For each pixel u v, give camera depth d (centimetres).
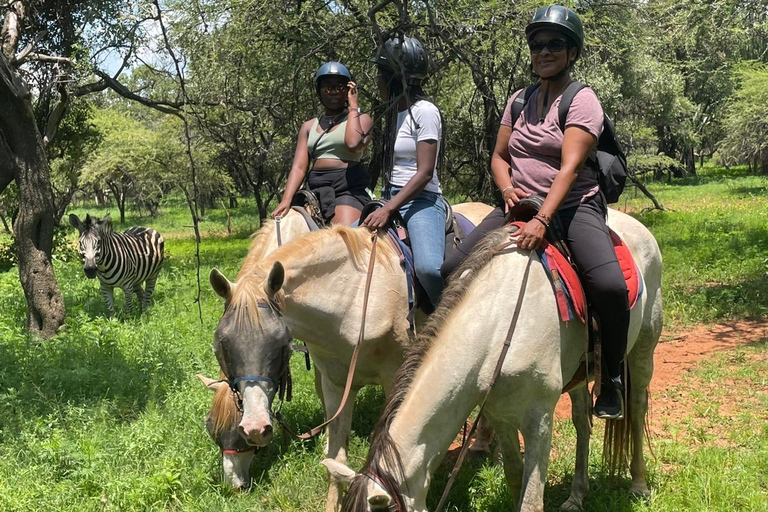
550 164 356
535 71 358
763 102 3016
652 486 449
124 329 850
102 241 986
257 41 1036
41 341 798
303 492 454
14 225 885
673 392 629
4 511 414
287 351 342
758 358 720
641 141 3219
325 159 511
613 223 423
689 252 1314
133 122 3048
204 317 914
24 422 541
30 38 1192
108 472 457
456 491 450
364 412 583
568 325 341
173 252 1972
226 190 3119
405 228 439
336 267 400
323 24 975
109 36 1084
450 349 310
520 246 334
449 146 1138
